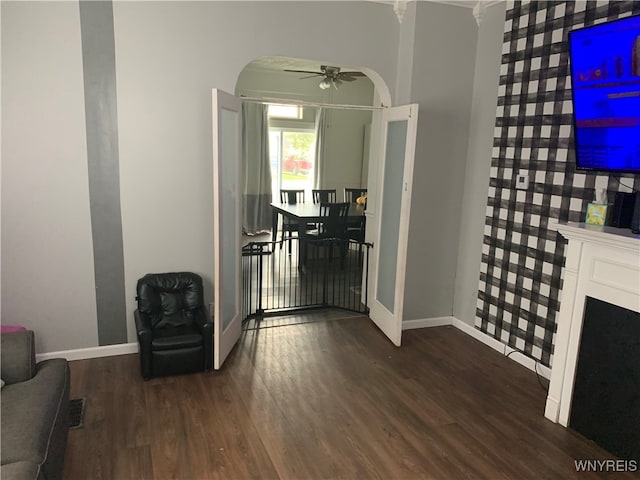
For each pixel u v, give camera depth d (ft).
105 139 10.96
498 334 12.90
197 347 10.84
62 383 7.86
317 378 11.02
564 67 10.57
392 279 13.26
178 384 10.56
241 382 10.72
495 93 12.66
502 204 12.54
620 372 8.38
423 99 13.01
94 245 11.32
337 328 14.08
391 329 13.11
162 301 11.60
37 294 11.09
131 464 7.93
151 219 11.68
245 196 26.55
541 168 11.27
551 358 11.30
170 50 11.11
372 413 9.66
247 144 26.07
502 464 8.24
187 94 11.43
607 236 8.14
